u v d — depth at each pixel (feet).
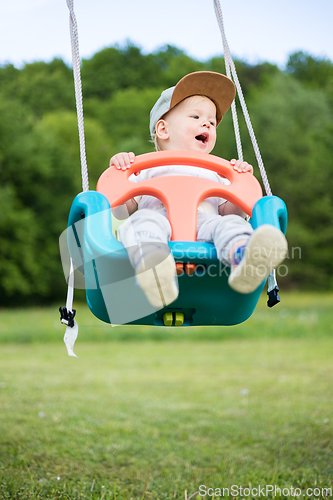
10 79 120.16
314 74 116.06
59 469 10.30
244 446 11.97
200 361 25.99
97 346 32.58
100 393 18.19
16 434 12.47
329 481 9.42
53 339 34.88
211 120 7.99
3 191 75.46
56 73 125.29
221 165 7.39
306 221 92.79
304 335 36.09
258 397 17.43
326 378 20.72
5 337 34.58
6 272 74.64
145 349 31.01
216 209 7.74
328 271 93.20
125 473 10.21
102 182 7.01
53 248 81.92
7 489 8.99
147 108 115.85
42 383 19.83
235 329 37.40
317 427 13.12
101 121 112.88
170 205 6.75
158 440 12.46
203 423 14.07
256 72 117.19
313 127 93.30
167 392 18.52
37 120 105.19
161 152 7.36
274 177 88.33
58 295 83.25
